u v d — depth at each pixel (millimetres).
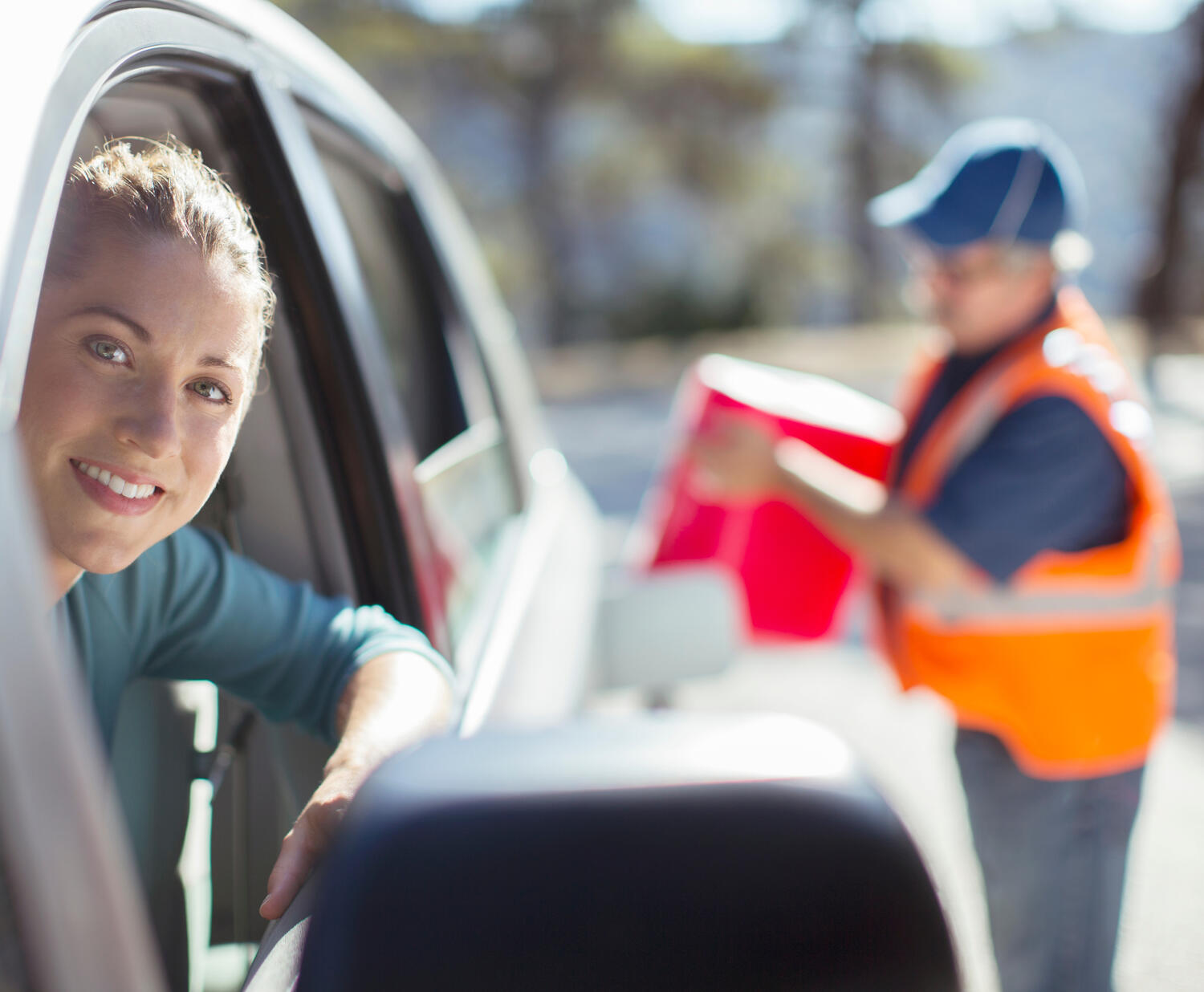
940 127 36188
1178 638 5871
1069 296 2348
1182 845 3814
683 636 2766
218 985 1278
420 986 602
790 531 3230
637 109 31391
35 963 543
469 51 28672
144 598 1175
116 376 938
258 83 1320
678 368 22781
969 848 3717
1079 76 39156
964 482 2150
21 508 597
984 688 2180
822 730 665
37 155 714
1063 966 2246
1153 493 2137
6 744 546
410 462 1533
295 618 1266
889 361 22078
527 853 616
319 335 1359
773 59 34500
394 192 2334
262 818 1313
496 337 2863
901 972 619
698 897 617
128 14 953
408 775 633
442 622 1512
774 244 34750
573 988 603
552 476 3168
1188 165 23703
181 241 955
